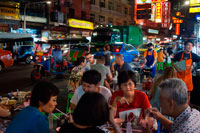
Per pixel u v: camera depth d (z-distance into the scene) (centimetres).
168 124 206
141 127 253
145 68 855
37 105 200
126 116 271
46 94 197
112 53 1166
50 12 2817
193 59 516
